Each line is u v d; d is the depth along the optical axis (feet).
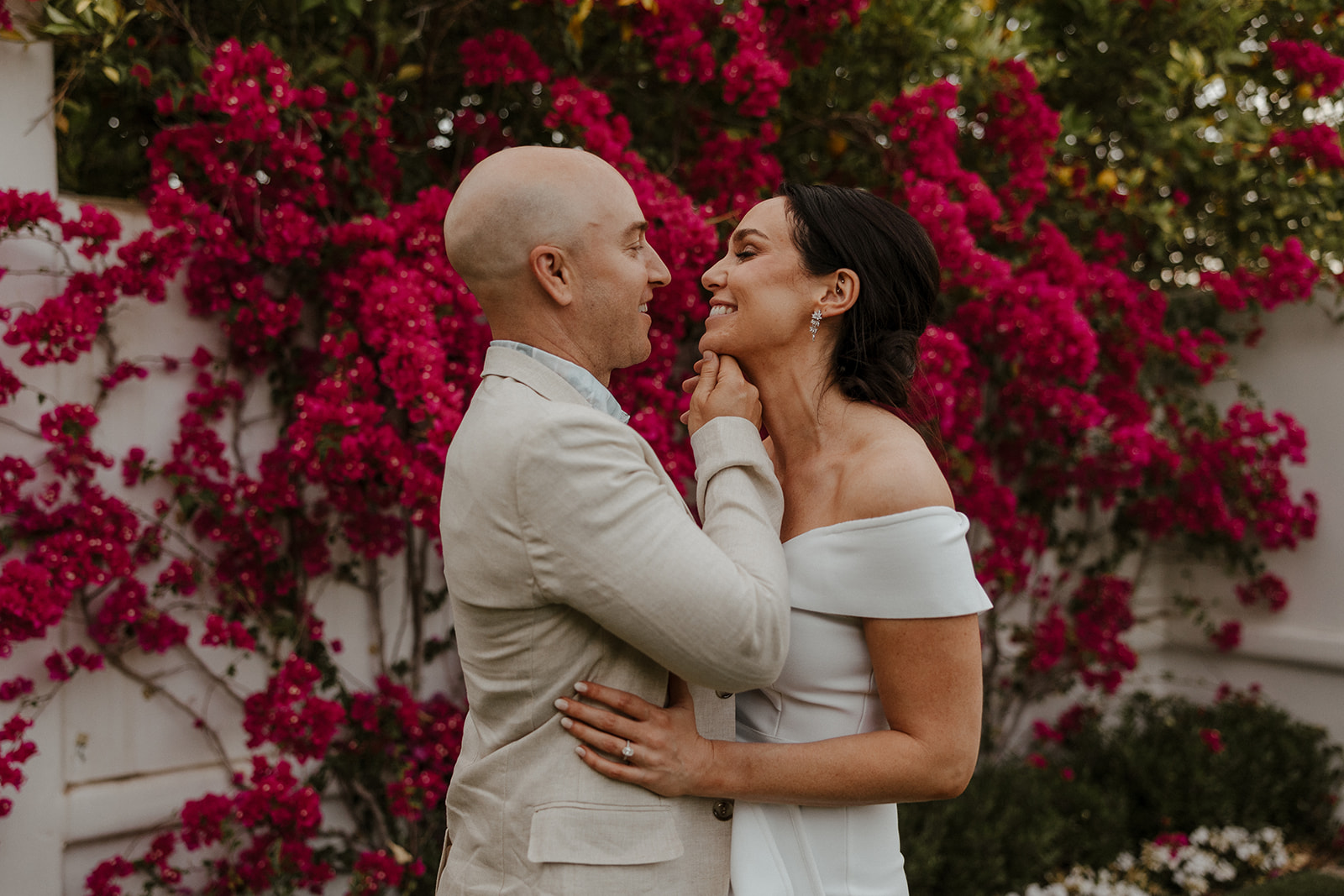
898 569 4.18
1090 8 11.80
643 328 4.32
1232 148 12.14
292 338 8.44
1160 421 14.66
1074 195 12.17
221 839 7.79
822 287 4.65
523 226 4.02
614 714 3.93
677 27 8.53
